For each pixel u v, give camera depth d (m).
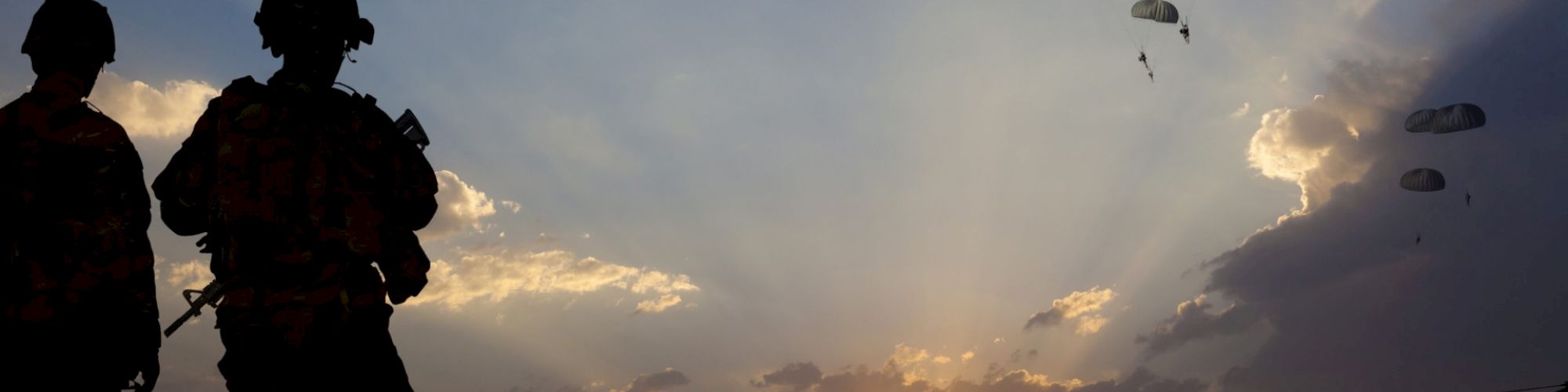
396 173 4.10
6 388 3.51
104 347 3.66
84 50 3.90
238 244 3.62
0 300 3.55
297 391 3.57
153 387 3.82
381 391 3.75
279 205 3.68
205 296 3.72
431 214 4.22
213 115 3.87
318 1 3.97
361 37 4.12
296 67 3.95
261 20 3.97
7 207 3.65
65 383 3.58
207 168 3.84
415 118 4.28
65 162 3.71
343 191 3.84
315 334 3.62
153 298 3.83
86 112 3.84
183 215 3.89
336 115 3.94
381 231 3.88
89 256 3.68
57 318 3.59
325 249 3.71
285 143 3.75
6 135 3.73
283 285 3.63
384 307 3.88
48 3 3.91
